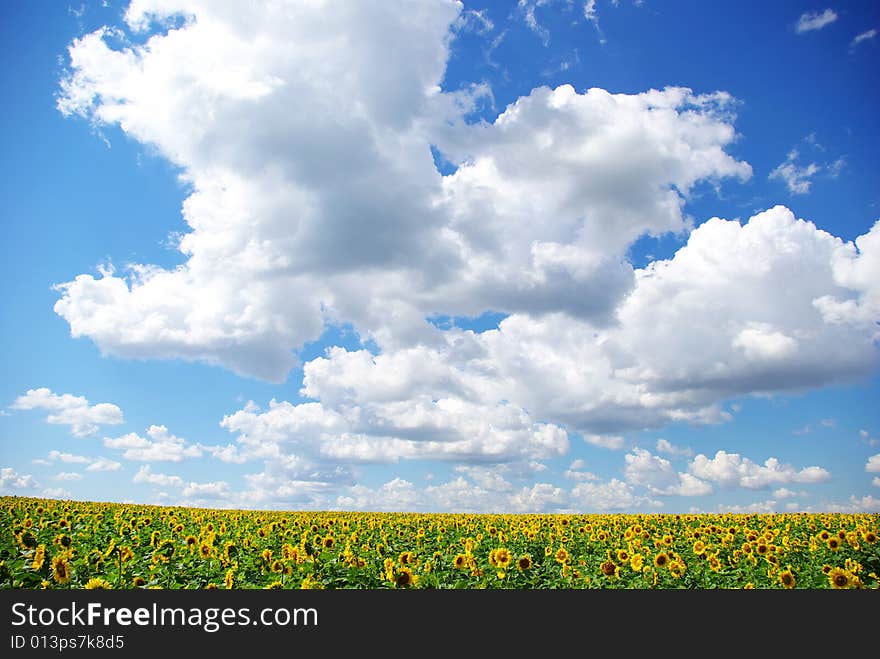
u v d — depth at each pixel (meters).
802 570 15.27
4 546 15.84
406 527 25.83
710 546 18.00
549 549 17.89
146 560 15.45
